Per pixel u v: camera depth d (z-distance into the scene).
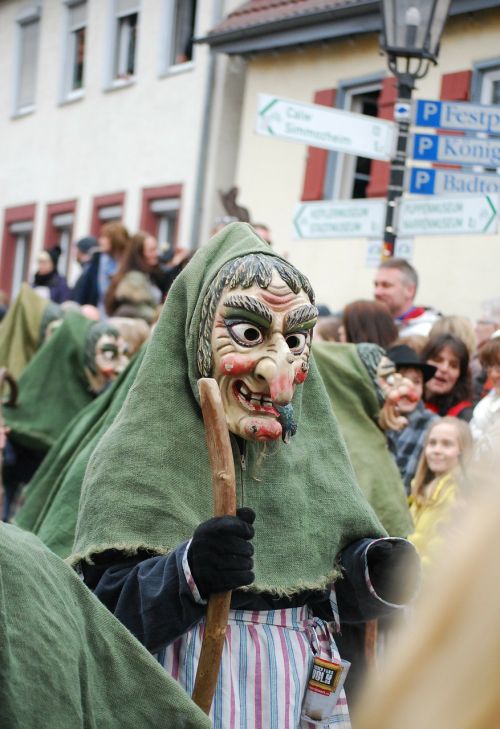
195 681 3.21
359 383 5.66
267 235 9.84
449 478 5.90
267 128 8.41
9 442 7.98
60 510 4.87
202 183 18.81
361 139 8.65
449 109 8.62
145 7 20.94
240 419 3.49
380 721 1.34
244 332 3.47
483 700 1.30
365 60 15.74
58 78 23.81
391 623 4.18
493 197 8.31
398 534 5.49
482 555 1.33
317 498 3.75
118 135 21.52
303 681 3.54
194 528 3.44
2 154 25.77
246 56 17.70
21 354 9.91
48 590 2.47
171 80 19.97
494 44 13.82
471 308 13.91
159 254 12.06
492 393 6.55
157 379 3.60
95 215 22.12
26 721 2.27
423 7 8.58
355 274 15.76
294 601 3.61
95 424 5.59
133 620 3.29
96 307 11.97
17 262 25.58
